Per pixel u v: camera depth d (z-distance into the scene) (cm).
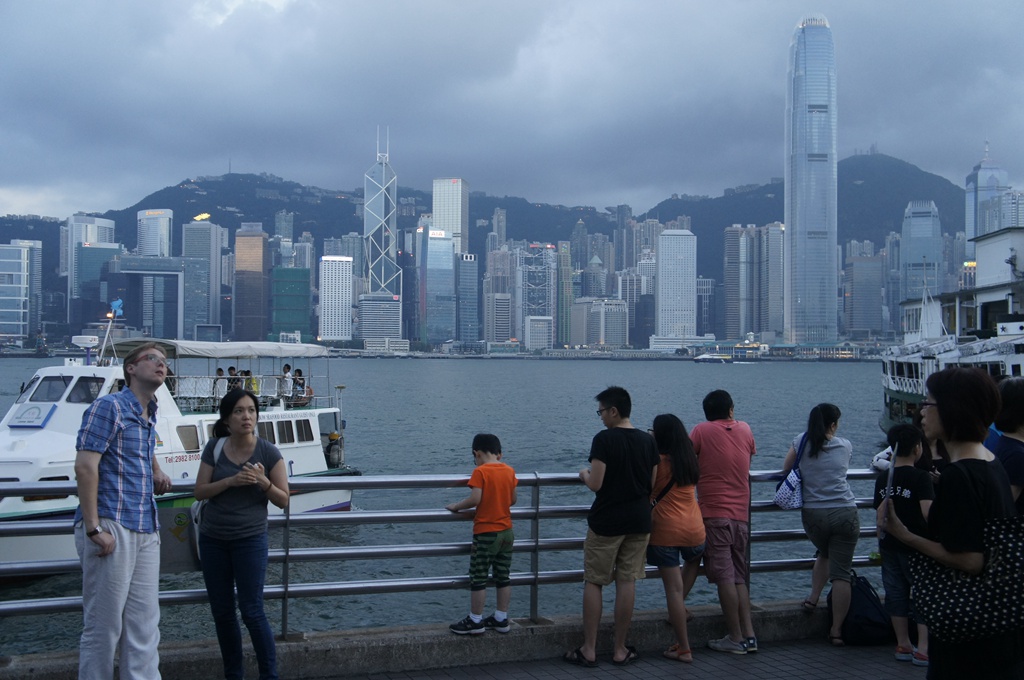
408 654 824
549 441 6681
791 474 939
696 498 920
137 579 674
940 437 586
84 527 658
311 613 1847
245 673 787
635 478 827
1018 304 5894
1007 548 526
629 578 840
